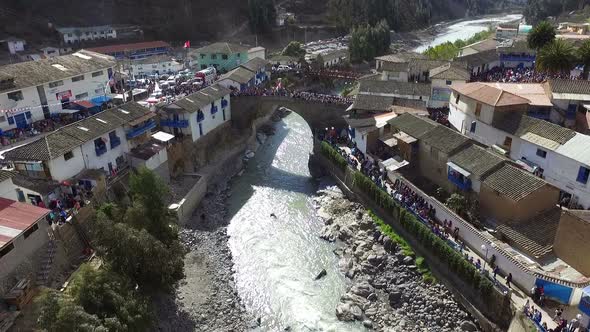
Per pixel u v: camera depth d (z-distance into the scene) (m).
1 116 48.84
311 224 49.28
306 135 76.69
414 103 59.88
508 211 36.44
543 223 34.56
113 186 44.38
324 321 35.34
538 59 60.62
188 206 49.34
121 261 31.36
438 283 37.66
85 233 36.91
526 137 41.72
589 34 92.19
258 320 35.38
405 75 78.31
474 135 50.00
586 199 36.88
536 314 29.11
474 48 94.69
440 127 47.25
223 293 38.12
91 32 113.94
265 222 49.66
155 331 32.19
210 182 57.78
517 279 32.66
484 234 36.44
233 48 90.94
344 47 129.75
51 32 111.19
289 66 99.12
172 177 53.78
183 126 55.78
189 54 95.38
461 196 40.47
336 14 152.75
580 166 36.78
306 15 154.38
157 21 128.38
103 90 62.50
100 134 43.94
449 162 42.59
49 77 53.78
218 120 63.16
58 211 37.06
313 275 40.66
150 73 87.56
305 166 64.94
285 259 43.06
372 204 48.31
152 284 33.28
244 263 42.53
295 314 36.09
